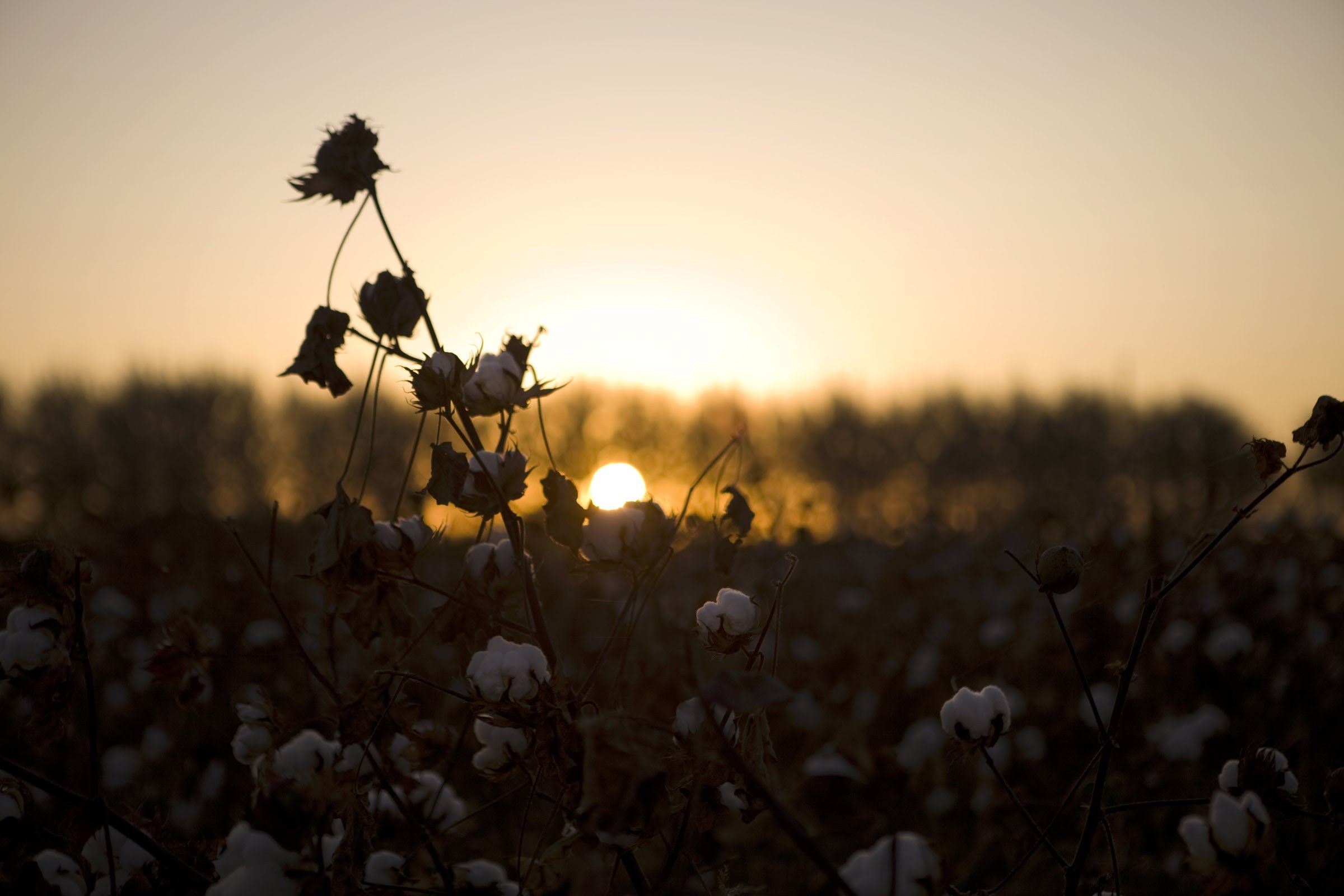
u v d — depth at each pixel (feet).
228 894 3.56
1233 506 5.19
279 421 74.08
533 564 4.37
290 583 11.27
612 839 3.34
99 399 72.18
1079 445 65.77
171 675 5.15
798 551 20.90
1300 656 9.75
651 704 3.66
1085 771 4.14
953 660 12.99
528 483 4.45
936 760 8.22
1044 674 10.27
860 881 2.73
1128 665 4.12
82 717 10.79
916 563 28.60
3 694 7.95
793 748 10.37
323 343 4.46
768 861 5.44
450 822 4.90
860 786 2.80
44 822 7.81
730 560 4.47
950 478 81.35
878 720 11.35
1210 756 8.23
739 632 4.06
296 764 3.77
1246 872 3.26
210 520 24.47
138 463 65.67
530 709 3.93
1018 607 16.99
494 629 4.63
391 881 4.38
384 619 4.51
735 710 2.79
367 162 4.55
